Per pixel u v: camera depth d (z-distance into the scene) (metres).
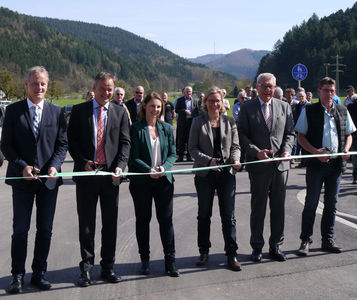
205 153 4.89
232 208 4.83
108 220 4.47
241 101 11.98
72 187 9.59
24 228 4.23
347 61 121.94
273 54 153.75
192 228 6.29
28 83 4.29
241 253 5.20
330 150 5.06
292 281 4.30
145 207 4.61
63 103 95.75
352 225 6.31
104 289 4.18
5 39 196.00
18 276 4.18
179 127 13.86
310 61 131.75
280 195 4.97
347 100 13.22
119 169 4.37
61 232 6.16
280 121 5.02
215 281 4.34
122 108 4.62
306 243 5.13
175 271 4.50
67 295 4.05
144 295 4.02
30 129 4.27
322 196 8.34
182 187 9.59
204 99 4.96
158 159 4.72
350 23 147.62
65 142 4.47
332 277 4.39
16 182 4.23
